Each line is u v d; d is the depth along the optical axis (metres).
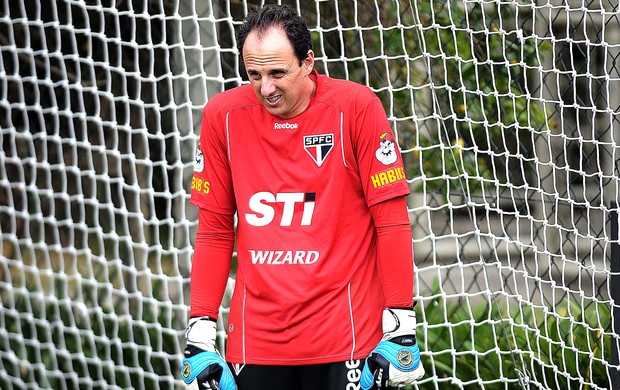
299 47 9.97
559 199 15.95
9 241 19.92
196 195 11.20
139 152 19.48
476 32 16.55
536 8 16.62
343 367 10.53
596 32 17.11
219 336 17.08
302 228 10.52
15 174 20.36
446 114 18.39
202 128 11.04
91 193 19.77
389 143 10.46
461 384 15.68
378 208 10.47
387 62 17.33
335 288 10.51
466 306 18.03
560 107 16.92
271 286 10.52
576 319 17.16
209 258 11.19
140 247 17.77
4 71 18.03
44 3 18.88
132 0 18.77
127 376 17.77
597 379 16.36
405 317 10.46
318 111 10.46
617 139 18.34
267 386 10.78
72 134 17.89
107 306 18.58
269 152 10.62
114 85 19.09
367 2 18.14
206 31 18.39
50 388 18.14
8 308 19.20
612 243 14.79
